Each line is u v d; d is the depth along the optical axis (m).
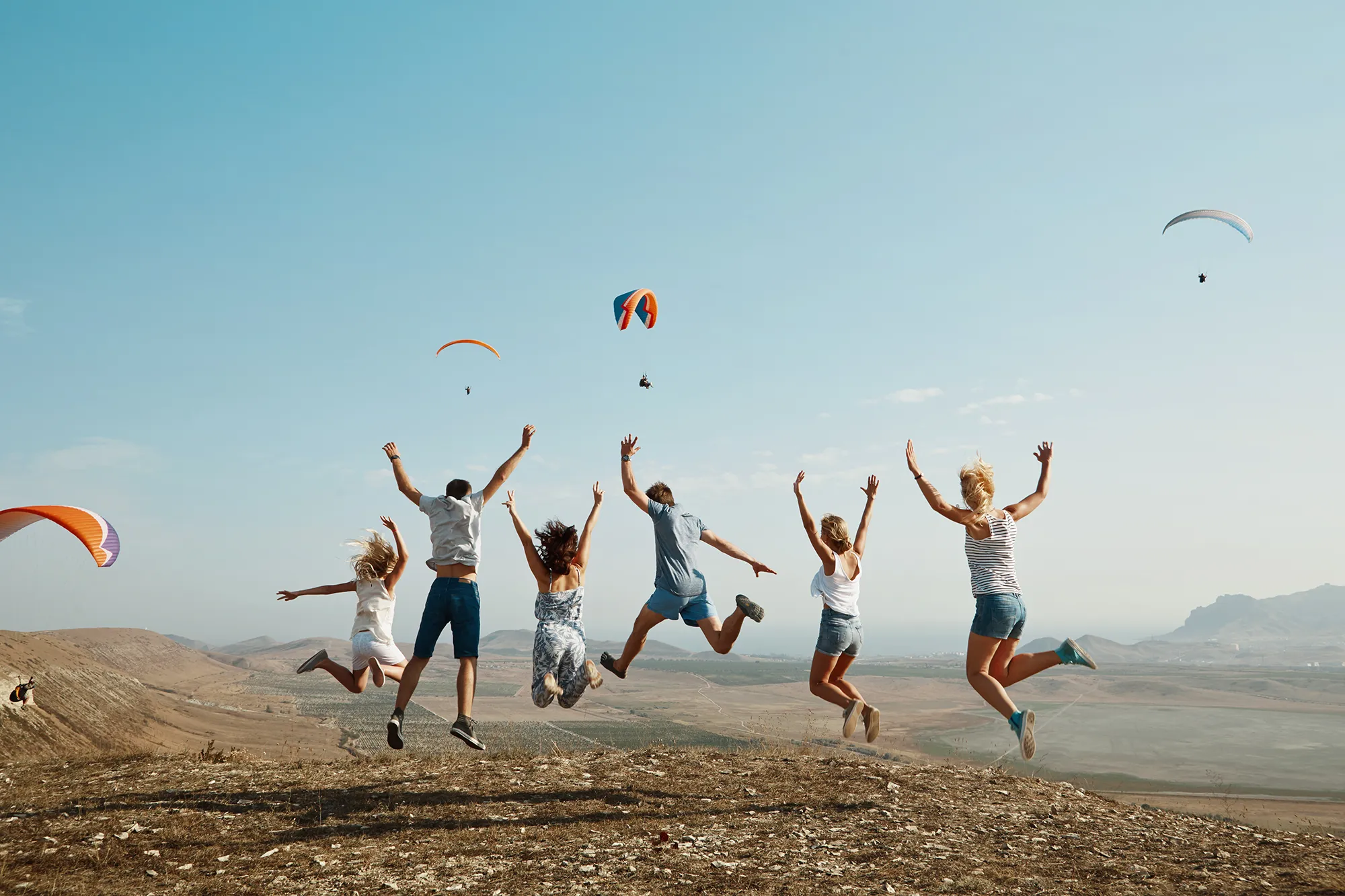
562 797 8.35
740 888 5.77
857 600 8.70
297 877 5.78
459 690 7.53
